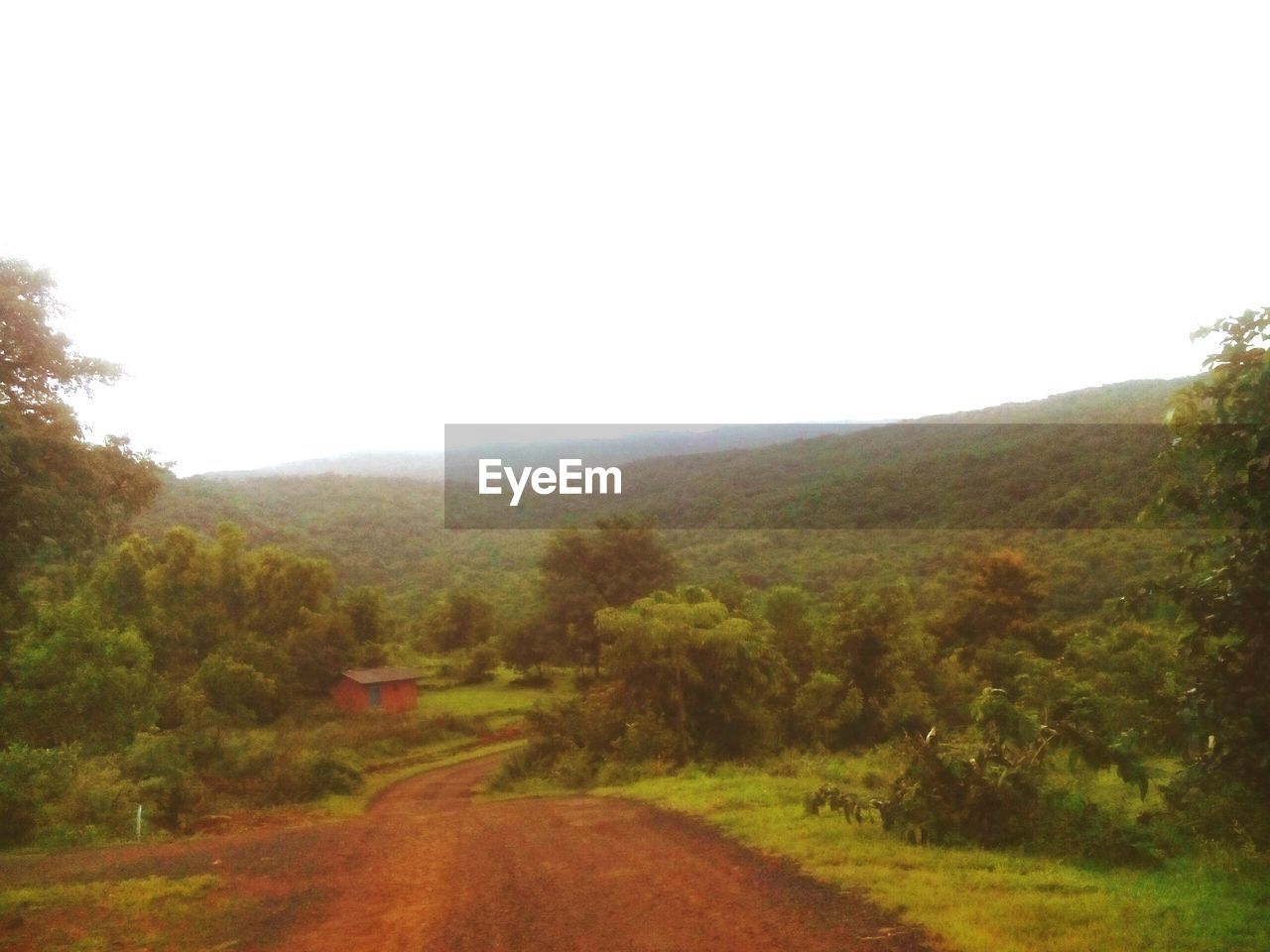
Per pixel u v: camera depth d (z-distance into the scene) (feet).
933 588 121.19
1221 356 23.65
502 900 25.68
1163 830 29.37
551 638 163.02
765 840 31.71
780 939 20.54
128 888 28.04
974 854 28.12
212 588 161.79
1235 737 24.45
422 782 99.45
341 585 232.12
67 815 51.93
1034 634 101.81
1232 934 18.92
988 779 30.30
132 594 144.56
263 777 86.43
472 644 200.54
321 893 27.43
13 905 26.27
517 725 144.66
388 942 22.20
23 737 70.03
